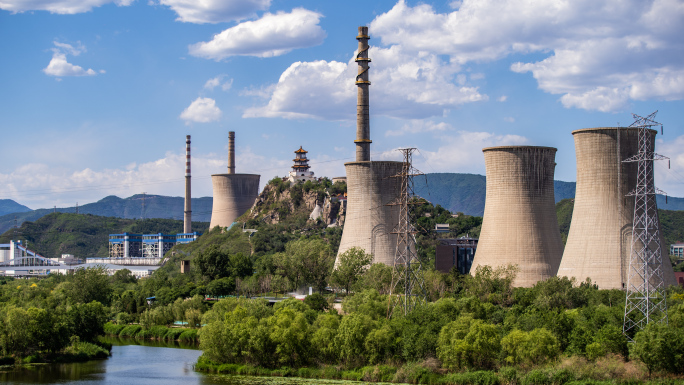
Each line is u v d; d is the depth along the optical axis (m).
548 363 99.25
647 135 157.12
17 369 118.38
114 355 133.38
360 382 103.56
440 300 126.31
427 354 105.88
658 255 155.88
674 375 96.00
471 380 98.00
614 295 138.38
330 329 112.88
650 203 156.88
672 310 116.50
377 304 129.12
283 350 112.75
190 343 147.88
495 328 104.12
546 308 127.69
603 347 101.75
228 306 140.62
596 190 159.12
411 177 133.12
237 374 113.12
